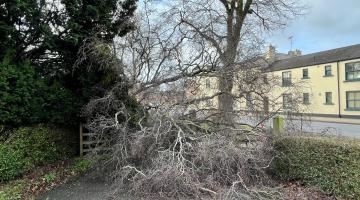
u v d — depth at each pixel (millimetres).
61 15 9758
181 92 9070
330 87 26688
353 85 24625
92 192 6859
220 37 9688
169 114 7832
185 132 7613
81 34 9508
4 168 7301
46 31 9070
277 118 8328
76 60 9625
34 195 6590
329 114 26734
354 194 5902
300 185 6918
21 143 8062
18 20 8992
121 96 9312
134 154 7078
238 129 7949
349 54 25609
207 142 6836
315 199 6160
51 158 9109
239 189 6352
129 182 6941
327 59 27219
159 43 9461
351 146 6074
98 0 9797
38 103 9016
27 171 8086
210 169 6512
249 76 9000
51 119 9453
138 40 9352
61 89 9758
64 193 6793
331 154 6371
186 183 6043
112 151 7859
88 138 9867
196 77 9234
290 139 7262
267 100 9016
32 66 9188
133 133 7598
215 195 6016
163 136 7238
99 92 9977
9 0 8242
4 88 8016
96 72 10047
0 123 8227
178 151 6770
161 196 6211
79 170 8492
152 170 6398
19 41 9344
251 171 6855
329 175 6367
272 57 10227
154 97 9219
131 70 9344
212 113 8867
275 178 7469
